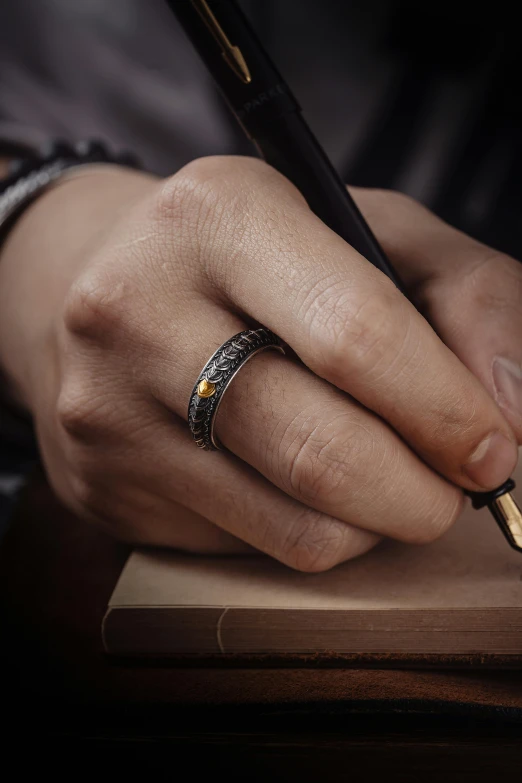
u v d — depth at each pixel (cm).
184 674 27
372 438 26
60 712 26
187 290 27
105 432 29
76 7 50
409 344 25
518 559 28
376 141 47
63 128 52
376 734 25
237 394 27
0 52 50
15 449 40
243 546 29
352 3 45
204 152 51
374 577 27
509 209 45
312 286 26
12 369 35
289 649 27
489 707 25
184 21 28
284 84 28
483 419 26
